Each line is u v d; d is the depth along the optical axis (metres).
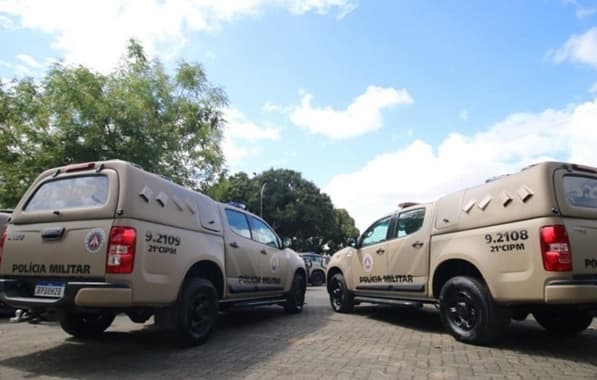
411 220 7.04
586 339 5.85
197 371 4.29
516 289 4.85
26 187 11.83
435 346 5.46
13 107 12.16
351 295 8.73
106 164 4.82
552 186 4.75
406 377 4.11
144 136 12.45
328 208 43.94
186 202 5.59
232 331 6.64
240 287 6.75
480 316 5.27
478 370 4.34
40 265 4.65
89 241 4.46
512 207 5.06
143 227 4.62
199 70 15.63
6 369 4.35
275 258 8.09
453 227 5.98
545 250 4.58
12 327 7.00
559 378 4.06
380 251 7.69
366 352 5.14
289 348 5.37
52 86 11.88
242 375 4.15
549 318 6.13
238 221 7.15
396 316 8.37
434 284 6.27
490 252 5.22
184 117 14.95
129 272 4.36
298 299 8.95
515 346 5.40
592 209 4.86
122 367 4.43
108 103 11.90
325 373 4.24
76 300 4.25
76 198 4.80
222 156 15.95
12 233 4.93
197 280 5.52
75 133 11.64
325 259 23.84
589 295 4.44
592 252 4.70
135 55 14.46
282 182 41.81
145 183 4.86
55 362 4.64
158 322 5.11
